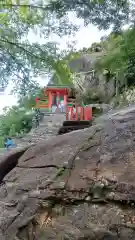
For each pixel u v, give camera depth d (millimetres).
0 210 1593
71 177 1627
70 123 4824
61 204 1524
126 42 7590
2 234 1464
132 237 1268
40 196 1569
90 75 13211
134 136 1858
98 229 1341
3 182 1841
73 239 1335
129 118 2156
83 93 13109
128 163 1617
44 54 3111
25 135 8133
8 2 2805
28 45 3053
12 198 1647
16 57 3070
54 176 1676
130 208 1391
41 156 1945
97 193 1489
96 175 1582
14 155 2154
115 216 1371
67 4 3025
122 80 10227
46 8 2982
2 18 2854
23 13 2949
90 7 3127
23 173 1840
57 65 3182
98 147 1839
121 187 1460
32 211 1516
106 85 12914
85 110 5930
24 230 1451
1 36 2961
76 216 1440
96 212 1424
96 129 2090
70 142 2000
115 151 1749
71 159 1771
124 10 3355
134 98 9188
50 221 1458
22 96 3504
